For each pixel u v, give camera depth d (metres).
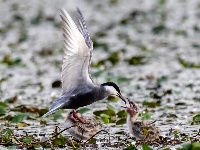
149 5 37.25
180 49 25.25
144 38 28.25
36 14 34.66
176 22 31.73
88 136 12.95
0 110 14.50
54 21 32.69
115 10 35.94
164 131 13.38
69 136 13.35
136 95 17.33
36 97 17.44
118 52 24.30
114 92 12.47
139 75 20.42
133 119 13.07
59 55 24.59
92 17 34.00
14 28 31.03
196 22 31.53
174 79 19.52
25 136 12.72
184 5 36.84
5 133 12.73
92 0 39.56
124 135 13.23
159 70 21.19
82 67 11.84
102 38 28.59
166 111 15.28
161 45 26.41
